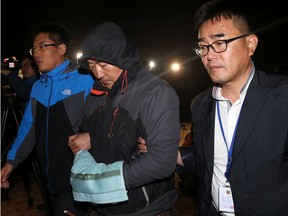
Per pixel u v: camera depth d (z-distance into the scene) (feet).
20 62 11.25
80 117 6.61
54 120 6.67
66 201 6.79
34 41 6.79
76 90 6.63
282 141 3.81
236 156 4.12
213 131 4.51
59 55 6.84
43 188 8.39
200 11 4.23
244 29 3.97
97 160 4.92
